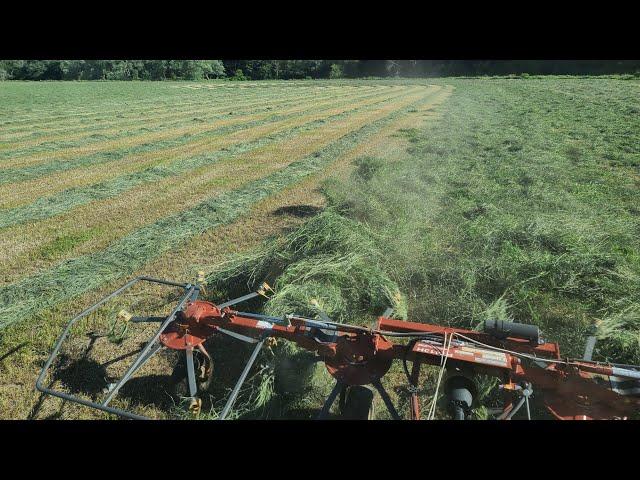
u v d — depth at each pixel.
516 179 14.20
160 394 6.09
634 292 7.39
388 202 11.62
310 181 15.59
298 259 8.22
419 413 5.39
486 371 4.91
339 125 27.53
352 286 7.39
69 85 69.25
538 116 27.03
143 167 18.58
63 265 9.92
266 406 5.61
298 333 5.27
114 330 7.47
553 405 4.57
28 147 22.83
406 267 8.53
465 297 7.46
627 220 10.69
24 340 7.30
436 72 92.62
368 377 4.88
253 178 16.41
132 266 9.76
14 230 12.07
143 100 46.78
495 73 83.19
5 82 78.69
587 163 16.14
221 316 5.54
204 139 24.48
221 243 10.88
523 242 9.40
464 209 11.51
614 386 4.60
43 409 5.89
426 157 17.31
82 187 15.86
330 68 99.75
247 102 44.06
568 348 6.33
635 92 37.66
